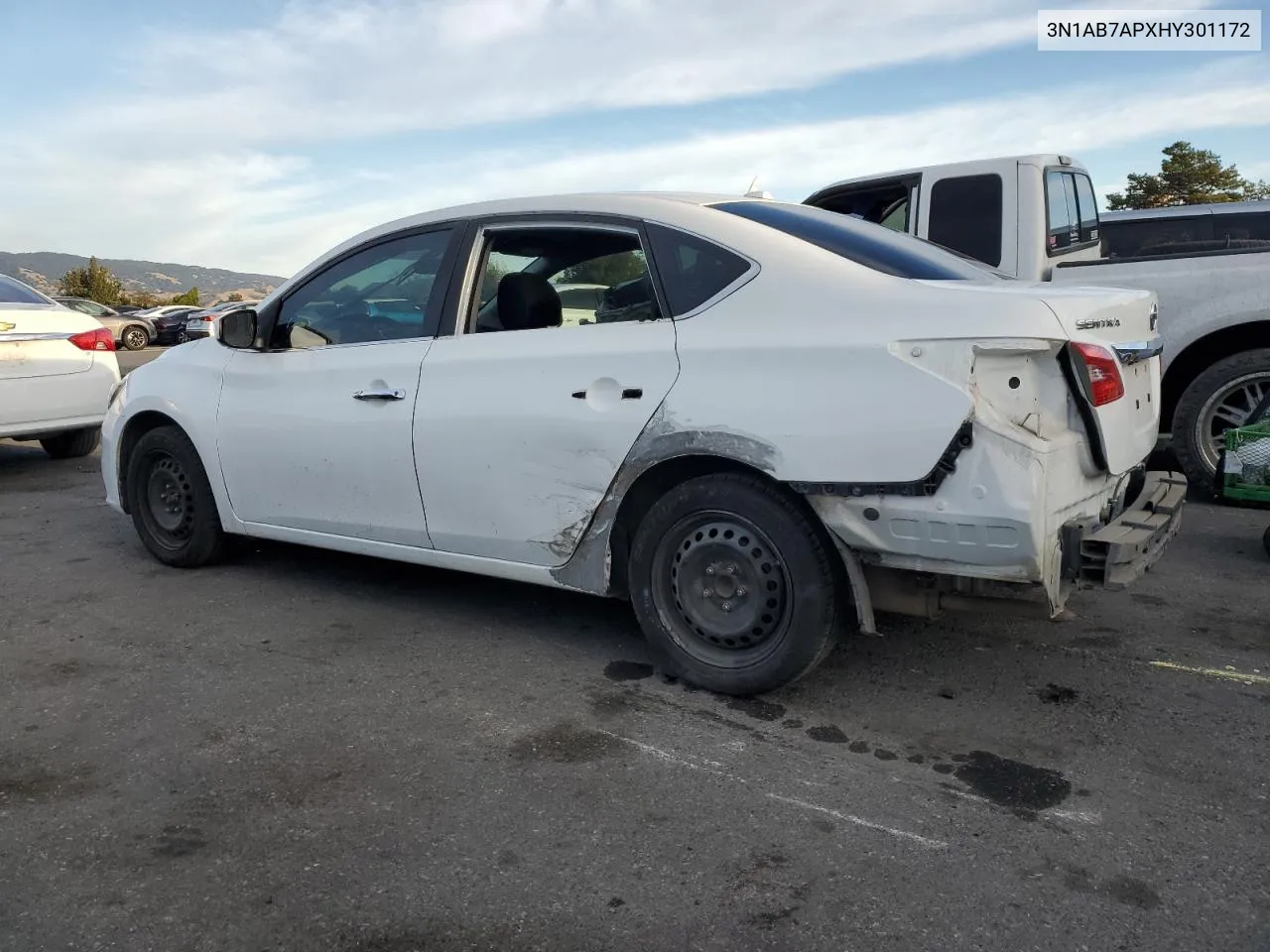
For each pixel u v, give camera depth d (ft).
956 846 8.61
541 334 12.37
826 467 10.23
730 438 10.72
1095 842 8.64
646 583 11.92
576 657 12.97
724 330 11.01
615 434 11.49
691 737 10.71
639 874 8.28
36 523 20.76
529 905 7.89
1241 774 9.77
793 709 11.34
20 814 9.30
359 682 12.25
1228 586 15.34
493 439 12.44
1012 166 20.57
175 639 13.79
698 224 11.69
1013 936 7.45
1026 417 9.81
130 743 10.70
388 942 7.49
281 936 7.57
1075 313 10.06
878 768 10.00
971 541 9.73
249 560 17.54
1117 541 9.96
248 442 15.30
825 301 10.59
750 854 8.54
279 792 9.64
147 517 17.33
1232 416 20.07
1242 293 19.35
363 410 13.76
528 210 12.97
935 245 13.75
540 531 12.33
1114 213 26.23
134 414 17.04
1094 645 13.14
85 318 26.71
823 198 23.31
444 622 14.37
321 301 14.84
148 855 8.63
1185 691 11.69
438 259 13.58
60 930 7.65
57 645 13.61
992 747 10.40
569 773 9.96
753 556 11.05
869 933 7.50
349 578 16.48
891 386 9.93
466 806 9.35
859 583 10.61
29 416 25.09
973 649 13.03
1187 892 7.95
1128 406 11.16
